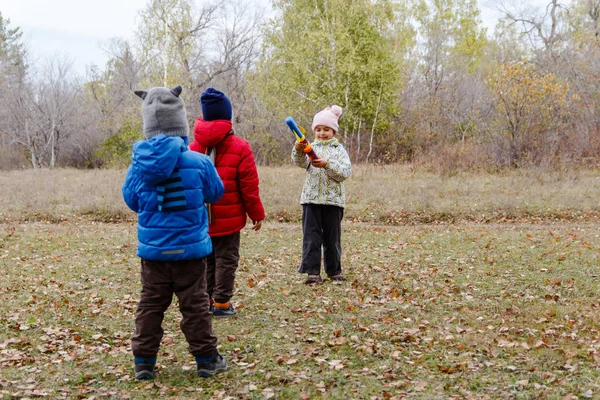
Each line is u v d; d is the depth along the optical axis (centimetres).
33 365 417
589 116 2144
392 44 3156
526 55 3659
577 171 1730
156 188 357
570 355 420
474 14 4094
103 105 3475
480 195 1445
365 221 1292
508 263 752
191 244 360
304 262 657
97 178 2047
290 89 2661
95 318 531
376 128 2688
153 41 2773
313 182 647
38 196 1554
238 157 497
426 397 353
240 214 511
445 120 2797
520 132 1930
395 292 612
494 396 355
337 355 430
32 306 568
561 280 657
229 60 3403
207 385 375
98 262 806
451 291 623
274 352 438
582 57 2631
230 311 532
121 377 389
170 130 362
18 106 3403
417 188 1539
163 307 377
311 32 2542
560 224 1186
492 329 494
